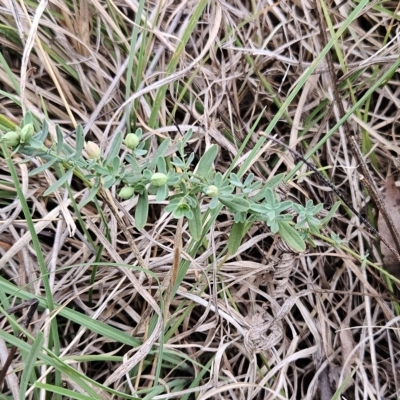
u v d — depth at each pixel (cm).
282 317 59
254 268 62
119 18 66
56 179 62
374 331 64
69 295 61
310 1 67
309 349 61
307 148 66
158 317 56
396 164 66
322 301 63
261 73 68
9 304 57
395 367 63
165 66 66
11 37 63
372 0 67
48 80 65
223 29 68
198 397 57
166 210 47
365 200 65
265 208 50
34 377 54
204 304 59
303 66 67
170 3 66
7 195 61
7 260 57
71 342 57
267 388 58
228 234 63
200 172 49
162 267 61
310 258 64
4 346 56
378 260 64
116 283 61
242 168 57
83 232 62
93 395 53
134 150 47
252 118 68
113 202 59
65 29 64
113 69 66
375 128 67
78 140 47
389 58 64
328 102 66
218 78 67
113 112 65
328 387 62
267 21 68
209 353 62
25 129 45
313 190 66
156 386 56
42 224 59
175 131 65
